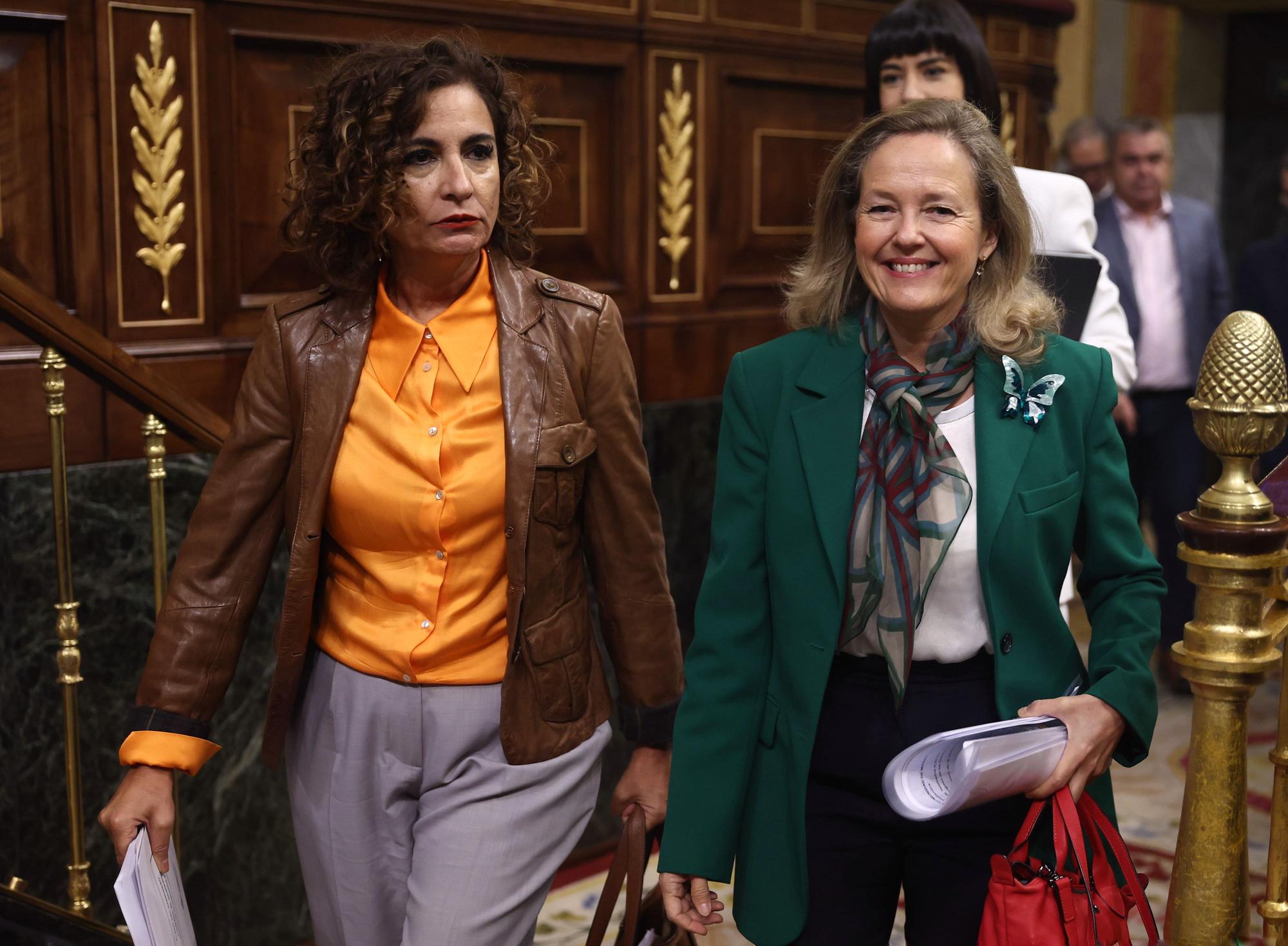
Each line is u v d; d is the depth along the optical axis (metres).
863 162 1.84
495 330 2.00
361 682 1.98
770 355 1.95
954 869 1.83
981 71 3.05
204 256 3.32
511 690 1.95
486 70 2.00
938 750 1.61
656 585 2.10
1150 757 4.59
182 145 3.25
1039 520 1.78
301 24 3.42
